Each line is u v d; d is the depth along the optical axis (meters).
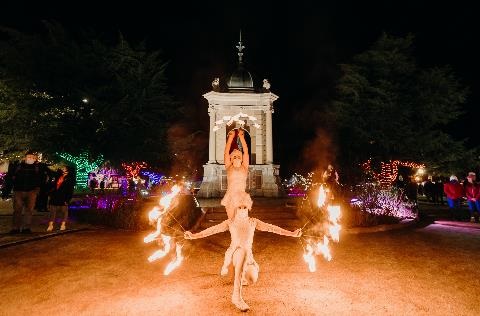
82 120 26.64
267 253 8.01
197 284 5.70
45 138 25.20
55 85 26.16
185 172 34.72
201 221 11.95
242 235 4.81
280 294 5.22
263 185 20.08
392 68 30.97
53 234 9.89
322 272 6.45
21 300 5.03
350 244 9.15
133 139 28.03
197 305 4.77
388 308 4.68
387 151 29.75
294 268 6.73
